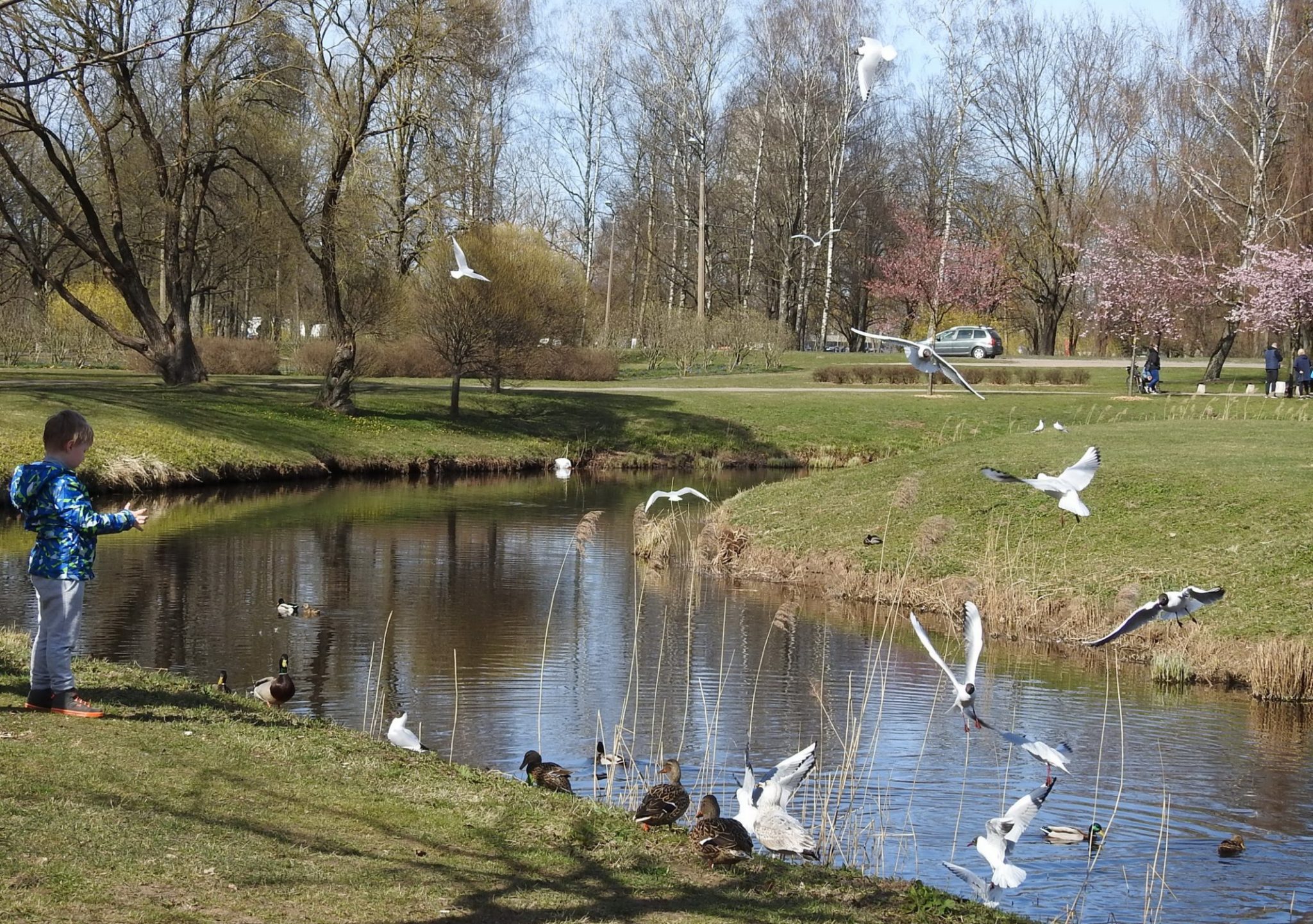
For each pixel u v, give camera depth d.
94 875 6.20
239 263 50.31
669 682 16.20
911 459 29.61
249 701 11.14
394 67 39.34
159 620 18.83
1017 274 75.12
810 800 11.79
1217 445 27.16
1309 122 49.34
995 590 20.44
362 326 45.25
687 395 53.66
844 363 69.38
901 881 8.52
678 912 6.88
